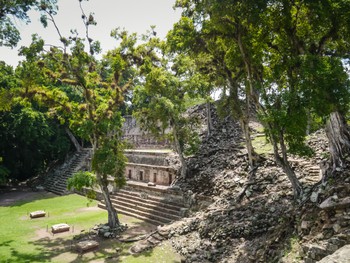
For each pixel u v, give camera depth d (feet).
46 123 112.16
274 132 36.22
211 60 54.54
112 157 53.21
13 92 53.36
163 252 42.09
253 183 51.08
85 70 57.47
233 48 43.60
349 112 39.42
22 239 51.47
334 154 36.55
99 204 76.38
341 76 30.32
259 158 58.49
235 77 54.65
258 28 38.50
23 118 99.76
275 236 33.73
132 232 53.67
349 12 32.30
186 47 48.34
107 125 53.42
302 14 38.24
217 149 74.49
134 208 67.77
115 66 56.80
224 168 64.03
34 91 53.88
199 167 69.82
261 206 42.55
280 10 35.88
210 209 49.70
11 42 54.08
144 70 66.03
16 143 113.19
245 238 37.81
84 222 61.72
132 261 39.73
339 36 36.60
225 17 38.75
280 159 39.63
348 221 26.71
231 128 86.84
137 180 85.15
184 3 48.37
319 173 45.98
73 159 120.88
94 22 55.31
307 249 27.07
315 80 30.66
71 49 53.31
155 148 102.01
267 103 36.06
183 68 64.85
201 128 92.63
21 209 75.82
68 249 46.29
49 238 52.03
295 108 32.50
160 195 67.87
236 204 47.42
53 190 102.27
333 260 14.82
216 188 57.36
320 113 30.55
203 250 39.04
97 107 57.72
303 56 32.71
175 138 68.54
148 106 66.33
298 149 36.29
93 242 46.75
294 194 39.09
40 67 52.90
